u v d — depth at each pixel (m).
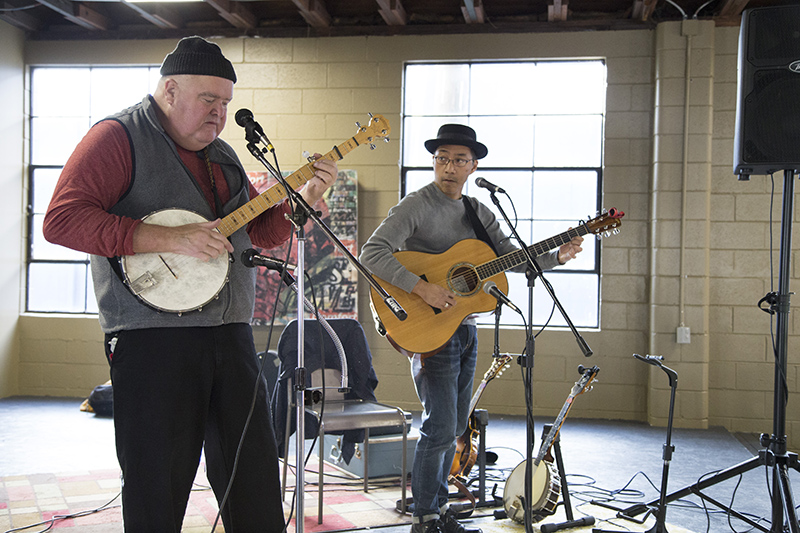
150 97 1.87
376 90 5.97
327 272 5.85
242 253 1.92
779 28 2.83
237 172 2.01
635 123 5.70
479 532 2.68
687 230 5.50
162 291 1.78
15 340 6.27
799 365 5.44
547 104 5.89
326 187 2.09
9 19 6.12
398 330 2.69
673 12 5.73
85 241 1.69
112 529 2.87
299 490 1.99
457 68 5.98
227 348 1.87
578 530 2.87
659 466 4.14
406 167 6.00
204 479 3.69
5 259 6.18
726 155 5.55
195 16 6.30
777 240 5.49
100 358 6.21
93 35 6.32
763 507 3.31
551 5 5.59
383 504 3.29
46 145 6.43
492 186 2.67
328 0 6.01
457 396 2.79
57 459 4.06
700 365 5.44
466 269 2.82
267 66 6.09
